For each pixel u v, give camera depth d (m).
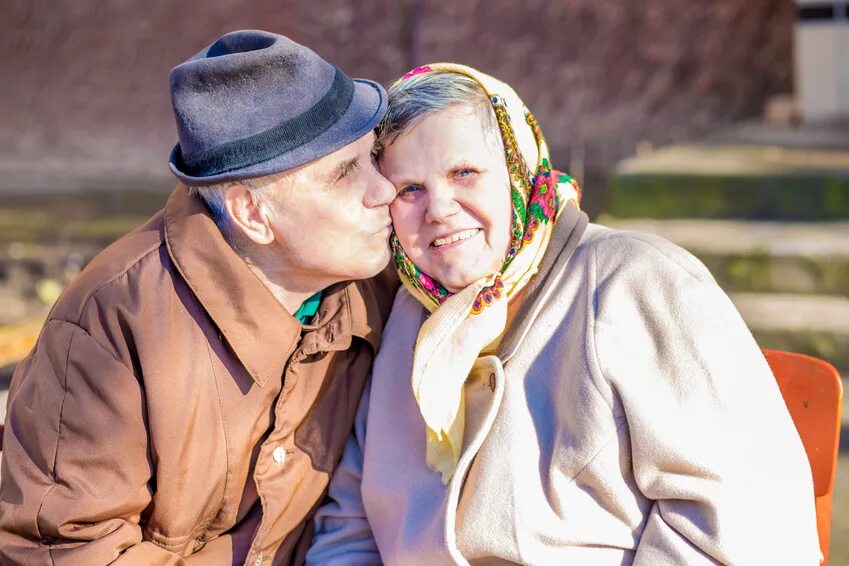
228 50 1.79
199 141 1.70
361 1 7.75
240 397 1.79
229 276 1.75
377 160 1.79
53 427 1.68
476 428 1.79
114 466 1.69
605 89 7.39
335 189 1.73
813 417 1.86
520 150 1.76
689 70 7.21
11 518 1.67
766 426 1.63
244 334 1.77
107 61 8.56
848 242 4.26
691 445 1.61
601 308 1.70
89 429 1.67
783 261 4.28
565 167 7.38
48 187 7.87
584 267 1.77
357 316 1.93
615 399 1.67
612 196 5.06
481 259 1.75
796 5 6.73
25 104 8.76
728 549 1.58
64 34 8.60
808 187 4.75
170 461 1.72
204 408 1.76
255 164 1.68
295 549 1.99
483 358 1.78
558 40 7.44
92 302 1.73
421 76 1.78
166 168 8.40
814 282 4.25
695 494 1.61
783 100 6.73
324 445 1.93
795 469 1.63
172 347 1.73
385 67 7.81
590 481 1.70
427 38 7.68
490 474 1.74
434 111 1.72
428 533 1.78
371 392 1.97
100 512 1.67
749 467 1.61
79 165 8.52
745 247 4.35
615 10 7.29
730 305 1.70
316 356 1.90
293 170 1.70
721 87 7.17
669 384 1.65
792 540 1.60
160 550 1.74
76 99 8.69
